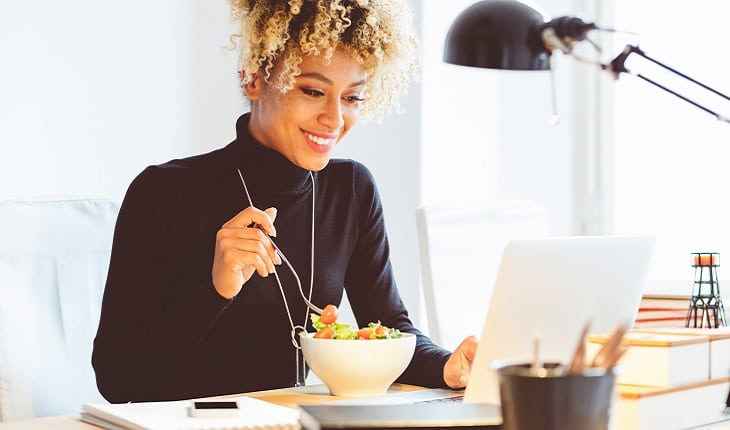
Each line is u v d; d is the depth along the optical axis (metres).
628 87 3.48
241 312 1.80
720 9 3.26
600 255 1.28
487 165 3.55
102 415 1.27
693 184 3.34
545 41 1.42
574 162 3.57
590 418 0.86
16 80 2.47
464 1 3.41
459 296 2.20
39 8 2.51
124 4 2.68
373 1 1.78
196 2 2.84
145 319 1.72
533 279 1.21
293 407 1.40
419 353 1.70
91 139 2.61
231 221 1.58
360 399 1.48
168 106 2.78
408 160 3.23
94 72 2.62
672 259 3.38
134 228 1.78
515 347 1.24
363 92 1.88
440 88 3.32
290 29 1.74
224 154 1.92
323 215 1.94
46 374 1.74
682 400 1.20
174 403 1.35
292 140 1.82
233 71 2.94
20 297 1.75
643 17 3.43
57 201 1.86
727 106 3.26
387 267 2.01
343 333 1.54
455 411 1.11
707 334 1.29
